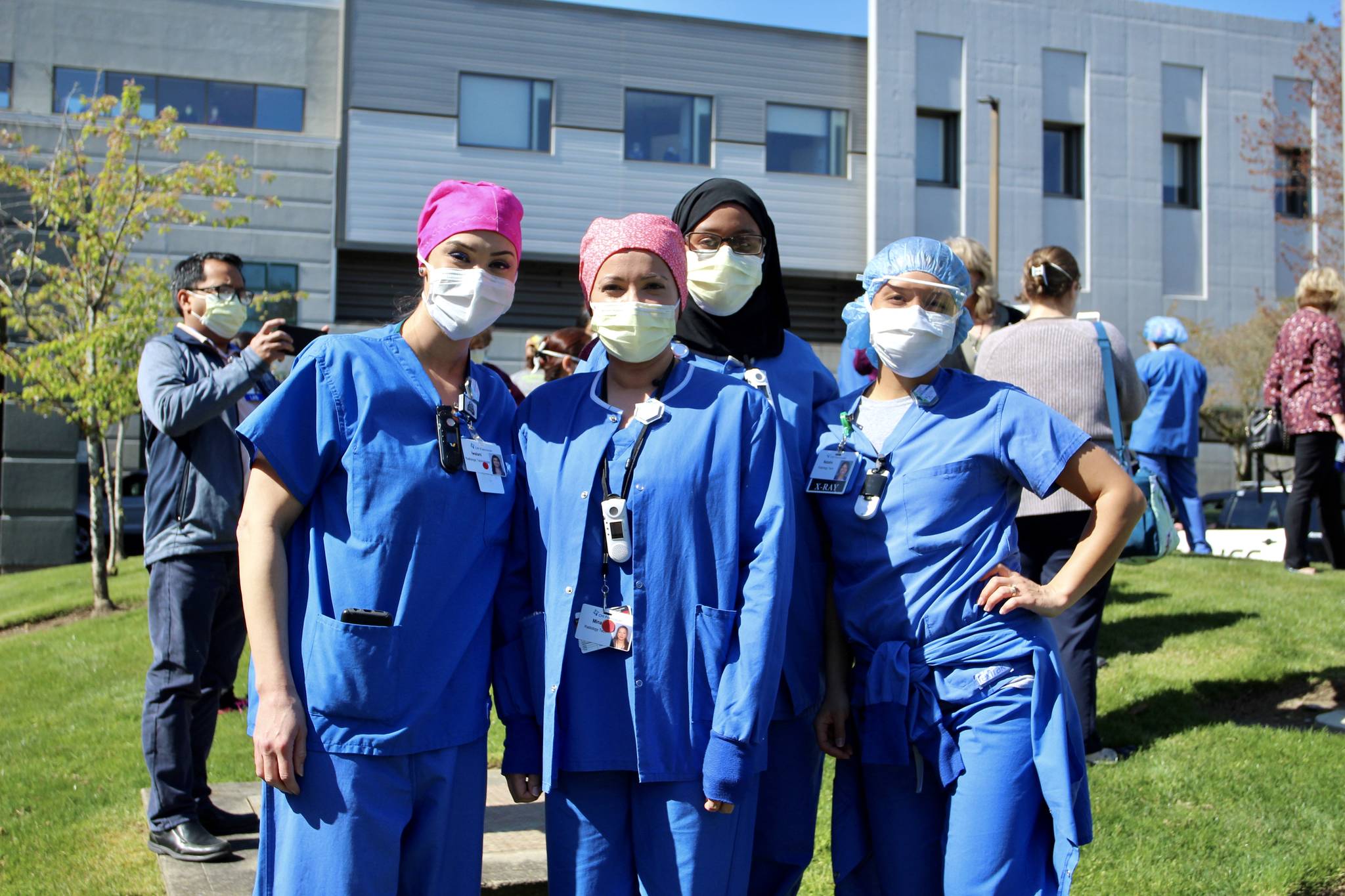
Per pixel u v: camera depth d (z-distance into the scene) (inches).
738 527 102.7
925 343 111.3
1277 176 1022.4
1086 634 177.2
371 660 93.9
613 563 101.4
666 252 104.5
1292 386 311.3
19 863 159.0
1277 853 147.1
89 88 813.9
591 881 101.0
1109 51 986.1
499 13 871.7
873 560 111.3
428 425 99.9
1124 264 988.6
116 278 471.8
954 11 950.4
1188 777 169.3
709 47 917.2
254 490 97.8
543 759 100.4
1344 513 330.3
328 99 859.4
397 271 874.8
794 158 938.1
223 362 169.9
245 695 260.5
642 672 99.2
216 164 542.6
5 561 642.8
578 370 120.7
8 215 555.5
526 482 107.1
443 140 862.5
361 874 92.8
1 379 633.6
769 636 98.7
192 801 151.6
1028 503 172.4
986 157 957.2
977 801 104.2
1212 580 302.7
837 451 114.9
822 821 161.2
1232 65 1015.6
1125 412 181.8
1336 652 227.0
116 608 406.3
